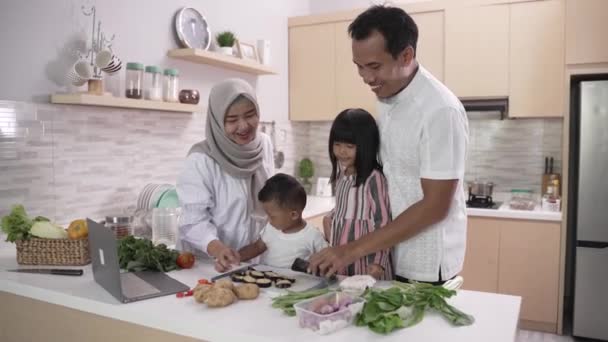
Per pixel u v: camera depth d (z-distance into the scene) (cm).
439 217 142
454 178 141
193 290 135
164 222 233
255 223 200
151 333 121
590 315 318
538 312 332
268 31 388
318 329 108
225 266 160
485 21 349
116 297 132
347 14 393
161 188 265
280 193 175
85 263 176
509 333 107
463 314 114
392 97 154
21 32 214
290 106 420
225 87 185
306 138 448
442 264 154
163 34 287
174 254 168
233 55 333
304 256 177
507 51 345
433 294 119
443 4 360
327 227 182
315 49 407
